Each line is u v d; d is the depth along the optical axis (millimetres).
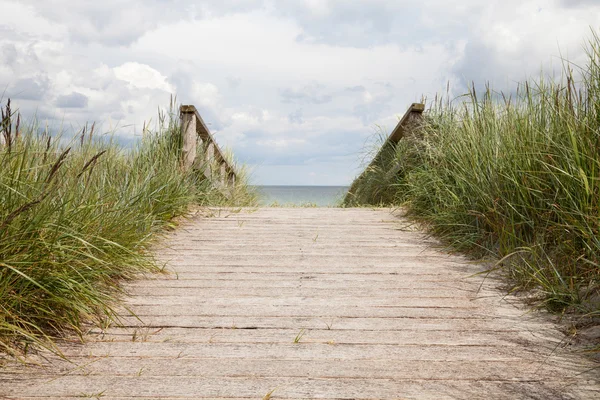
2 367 1995
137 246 3582
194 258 3832
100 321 2500
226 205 6836
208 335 2385
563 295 2711
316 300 2908
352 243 4379
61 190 2914
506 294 3012
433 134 5898
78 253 2658
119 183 4070
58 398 1769
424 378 1943
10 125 2402
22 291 2281
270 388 1857
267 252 4039
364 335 2395
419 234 4750
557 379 1931
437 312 2717
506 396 1797
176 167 5477
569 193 3004
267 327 2490
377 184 7289
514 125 3973
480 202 4082
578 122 3168
